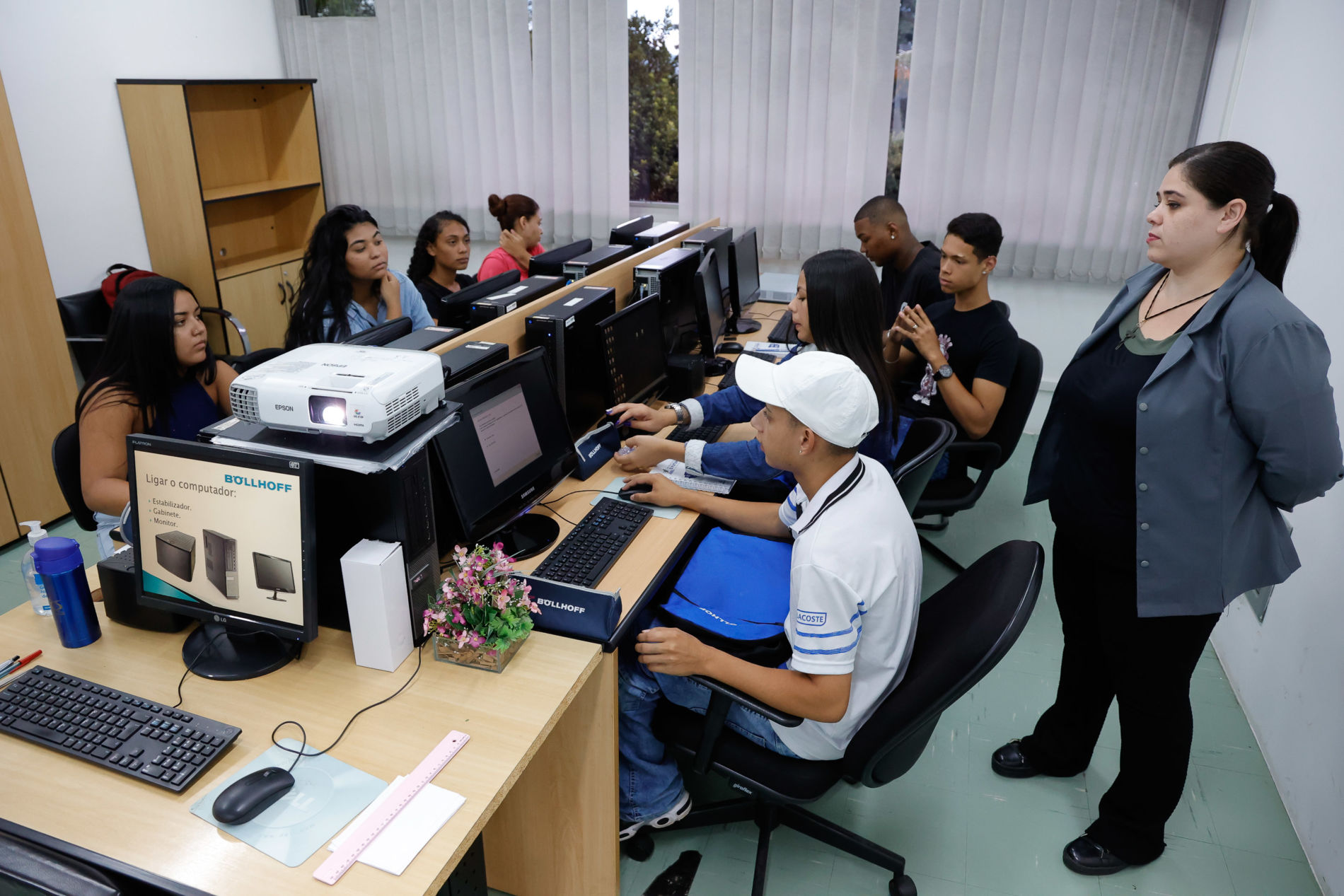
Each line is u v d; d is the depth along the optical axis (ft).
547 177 15.80
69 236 13.00
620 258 10.39
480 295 8.45
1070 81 12.73
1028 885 6.29
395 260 17.66
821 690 4.76
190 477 4.75
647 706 6.08
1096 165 13.05
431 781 4.13
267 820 3.90
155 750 4.23
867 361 6.79
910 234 11.35
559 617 5.27
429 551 5.10
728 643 5.48
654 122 15.33
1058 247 13.57
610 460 7.76
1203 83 12.32
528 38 15.02
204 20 14.89
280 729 4.45
